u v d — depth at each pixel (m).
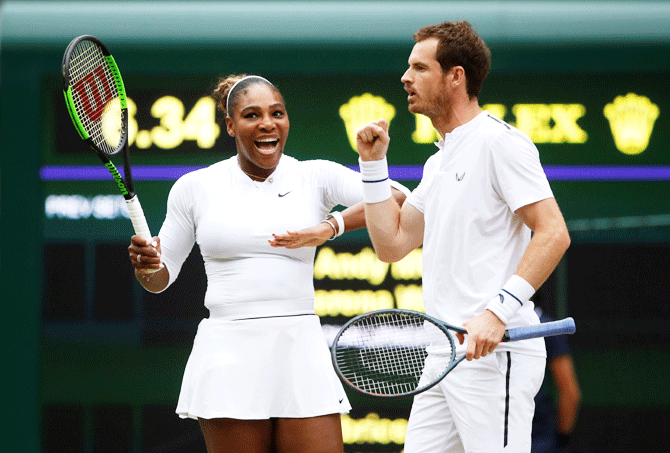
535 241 9.79
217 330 10.56
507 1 21.55
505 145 10.00
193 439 21.02
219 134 21.27
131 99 21.23
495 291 10.07
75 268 21.20
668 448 21.05
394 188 11.63
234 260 10.63
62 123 21.38
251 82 10.70
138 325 21.11
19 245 21.17
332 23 21.36
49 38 21.38
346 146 21.30
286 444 10.47
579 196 21.52
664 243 21.38
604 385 21.17
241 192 10.76
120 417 21.00
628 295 21.28
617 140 21.56
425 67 10.43
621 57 21.56
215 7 21.33
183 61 21.30
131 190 10.28
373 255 21.12
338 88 21.38
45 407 20.97
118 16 21.27
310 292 10.84
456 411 10.30
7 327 21.05
